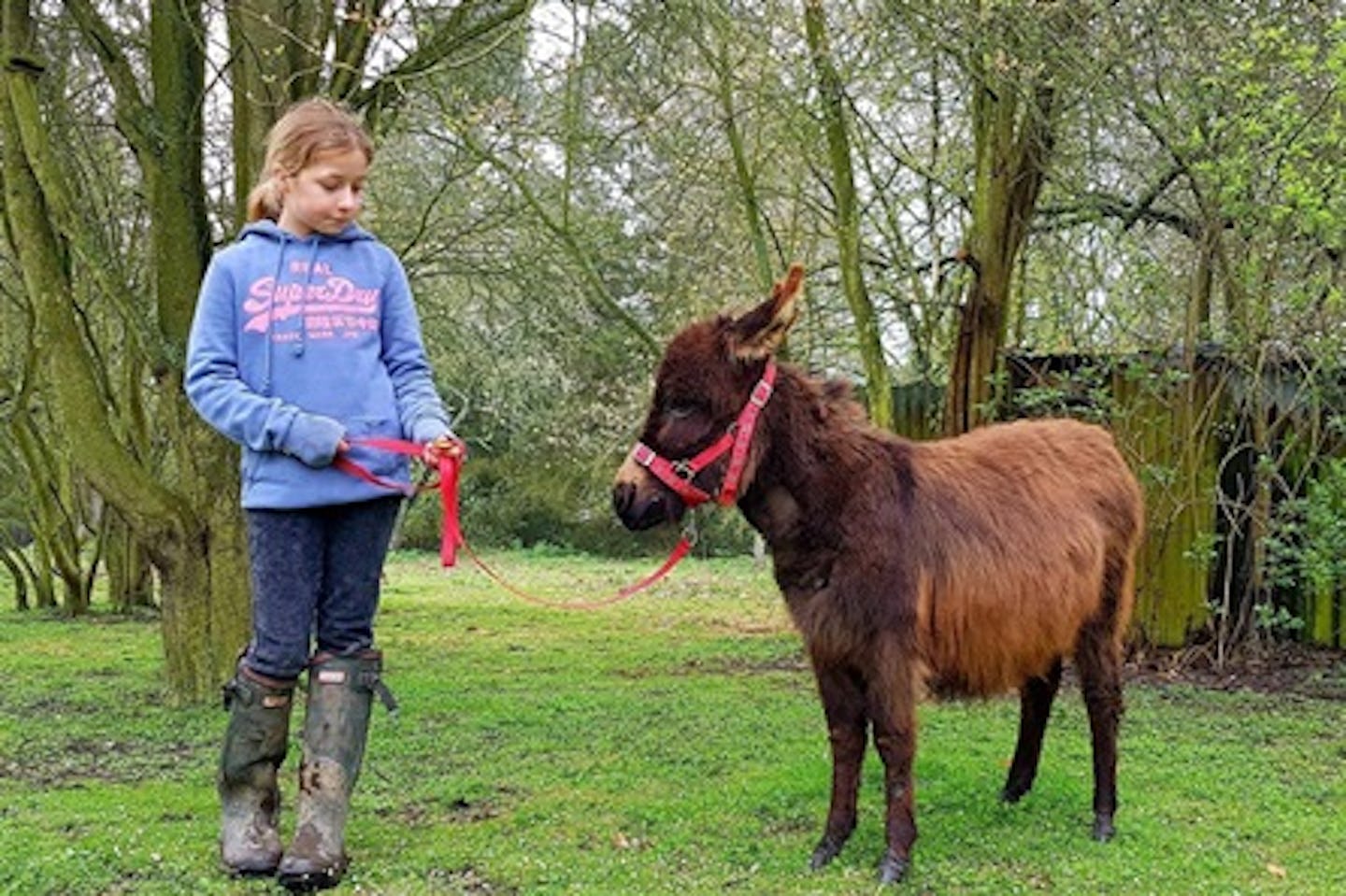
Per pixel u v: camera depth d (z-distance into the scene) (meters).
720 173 10.30
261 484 4.17
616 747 6.33
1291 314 8.80
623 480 4.31
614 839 4.72
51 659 9.76
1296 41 7.89
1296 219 8.09
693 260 11.32
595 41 8.55
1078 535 4.69
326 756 4.20
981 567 4.41
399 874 4.28
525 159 8.62
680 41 9.48
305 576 4.23
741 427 4.25
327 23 7.62
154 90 7.55
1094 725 4.88
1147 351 9.41
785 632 11.73
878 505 4.30
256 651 4.25
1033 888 4.20
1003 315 9.81
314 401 4.19
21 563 17.19
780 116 9.60
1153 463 9.70
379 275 4.43
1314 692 8.45
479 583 18.16
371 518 4.27
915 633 4.29
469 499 25.45
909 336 11.42
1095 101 8.51
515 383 17.03
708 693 7.92
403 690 8.08
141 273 11.36
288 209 4.32
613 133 9.76
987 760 5.97
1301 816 5.15
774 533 4.36
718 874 4.33
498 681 8.49
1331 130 7.32
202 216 7.64
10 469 14.01
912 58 9.45
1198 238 9.23
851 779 4.50
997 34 8.05
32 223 7.11
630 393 17.22
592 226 10.47
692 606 14.38
